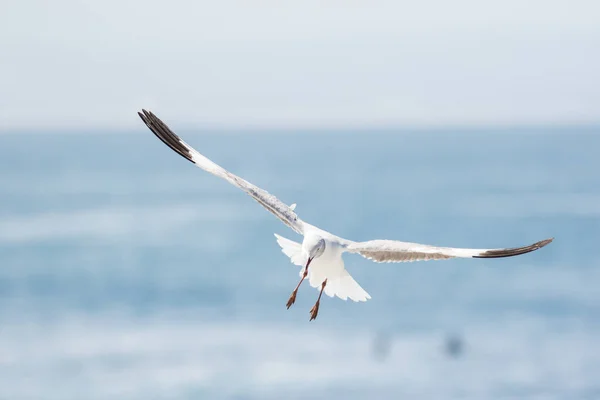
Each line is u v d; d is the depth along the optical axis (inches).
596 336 1409.9
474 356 1310.3
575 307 1614.2
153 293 1791.3
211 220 2957.7
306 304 1657.2
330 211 3304.6
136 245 2402.8
